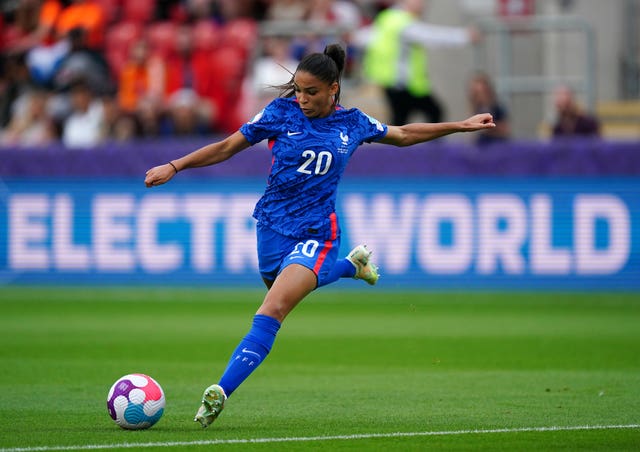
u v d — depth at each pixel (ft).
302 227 73.92
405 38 202.39
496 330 142.72
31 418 77.36
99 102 220.64
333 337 135.74
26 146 204.33
